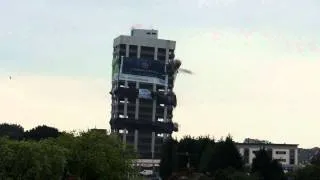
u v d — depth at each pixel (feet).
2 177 187.93
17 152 193.67
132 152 273.95
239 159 505.25
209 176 498.69
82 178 240.94
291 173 574.56
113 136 272.51
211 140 597.93
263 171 495.00
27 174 192.85
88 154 242.17
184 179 523.70
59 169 207.92
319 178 522.88
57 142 245.04
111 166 250.98
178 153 593.42
